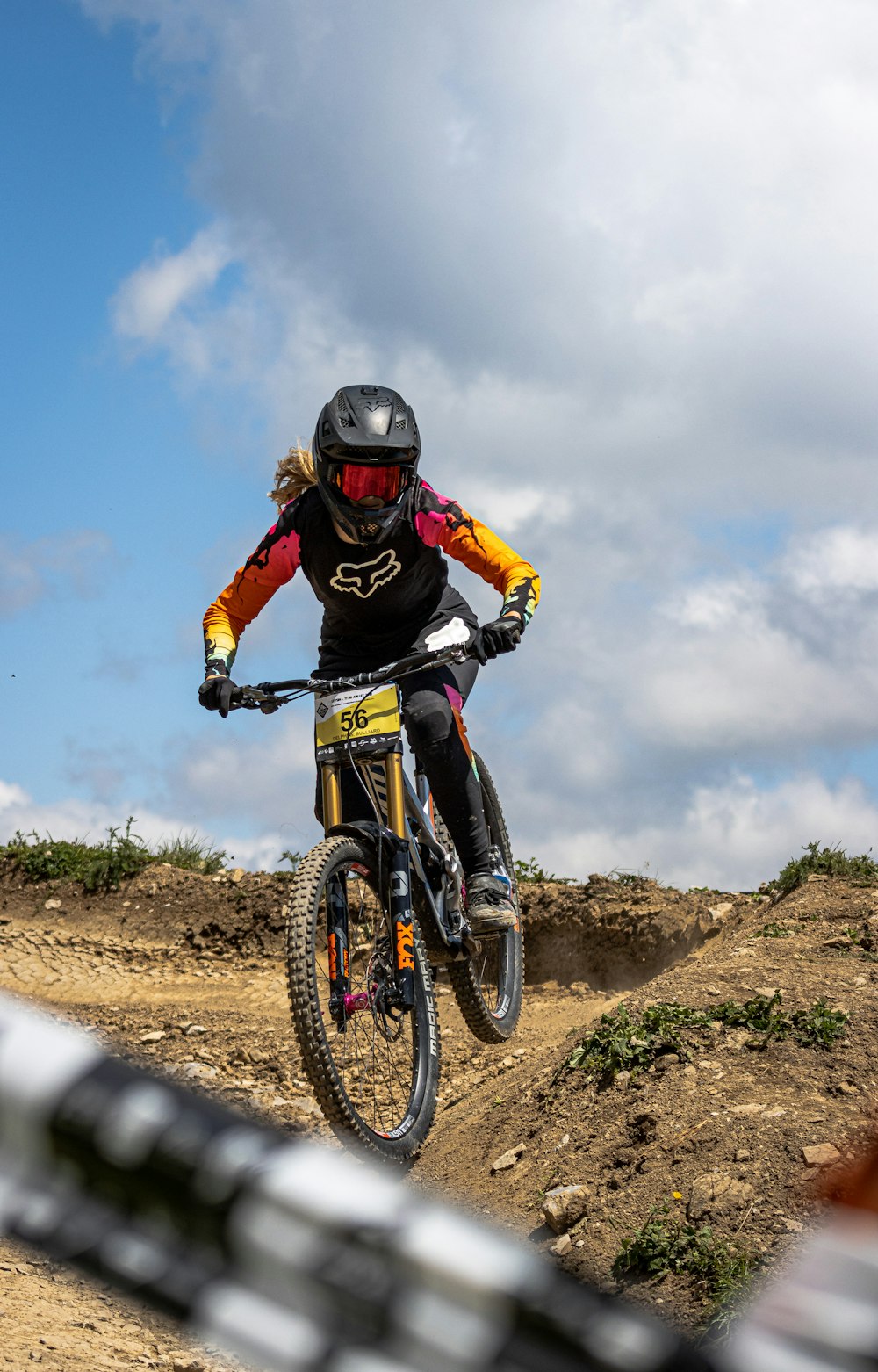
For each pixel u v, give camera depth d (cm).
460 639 461
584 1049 411
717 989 426
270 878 888
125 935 877
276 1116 520
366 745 422
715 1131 334
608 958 751
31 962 847
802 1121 327
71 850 944
